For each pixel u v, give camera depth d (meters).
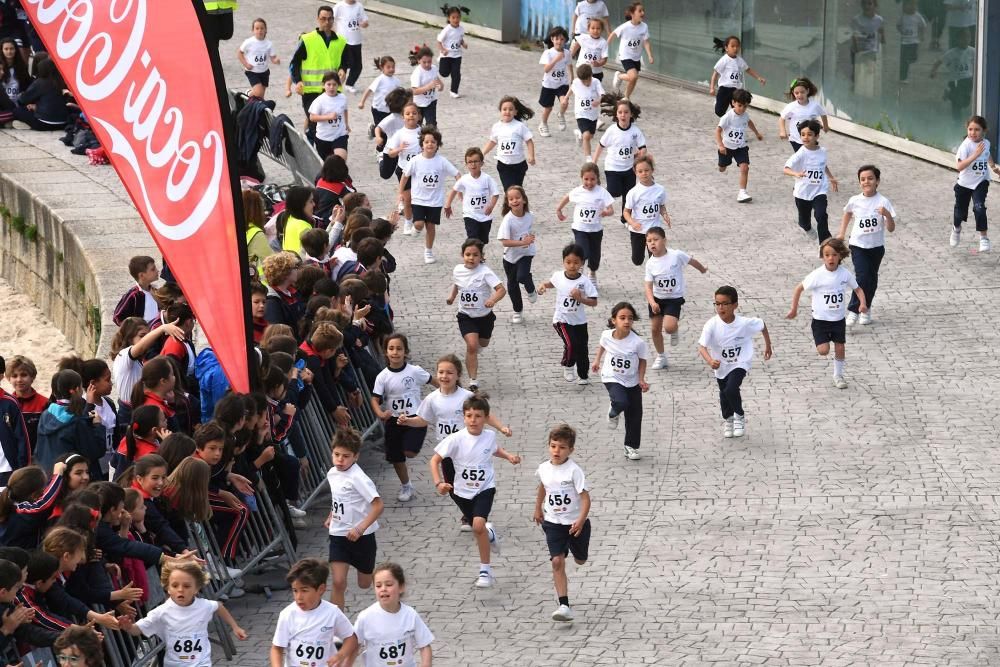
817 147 24.89
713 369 19.03
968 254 24.80
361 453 18.52
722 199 27.94
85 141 31.92
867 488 16.95
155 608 12.76
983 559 15.20
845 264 24.62
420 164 24.59
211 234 14.50
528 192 28.45
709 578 15.09
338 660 12.14
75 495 12.66
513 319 22.62
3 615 11.49
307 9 45.59
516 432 18.91
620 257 25.27
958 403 19.17
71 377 15.08
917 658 13.40
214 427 14.11
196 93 14.30
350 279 18.73
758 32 33.81
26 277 29.80
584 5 35.03
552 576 15.34
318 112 28.62
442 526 16.61
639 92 35.91
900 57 30.28
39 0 14.70
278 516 15.41
